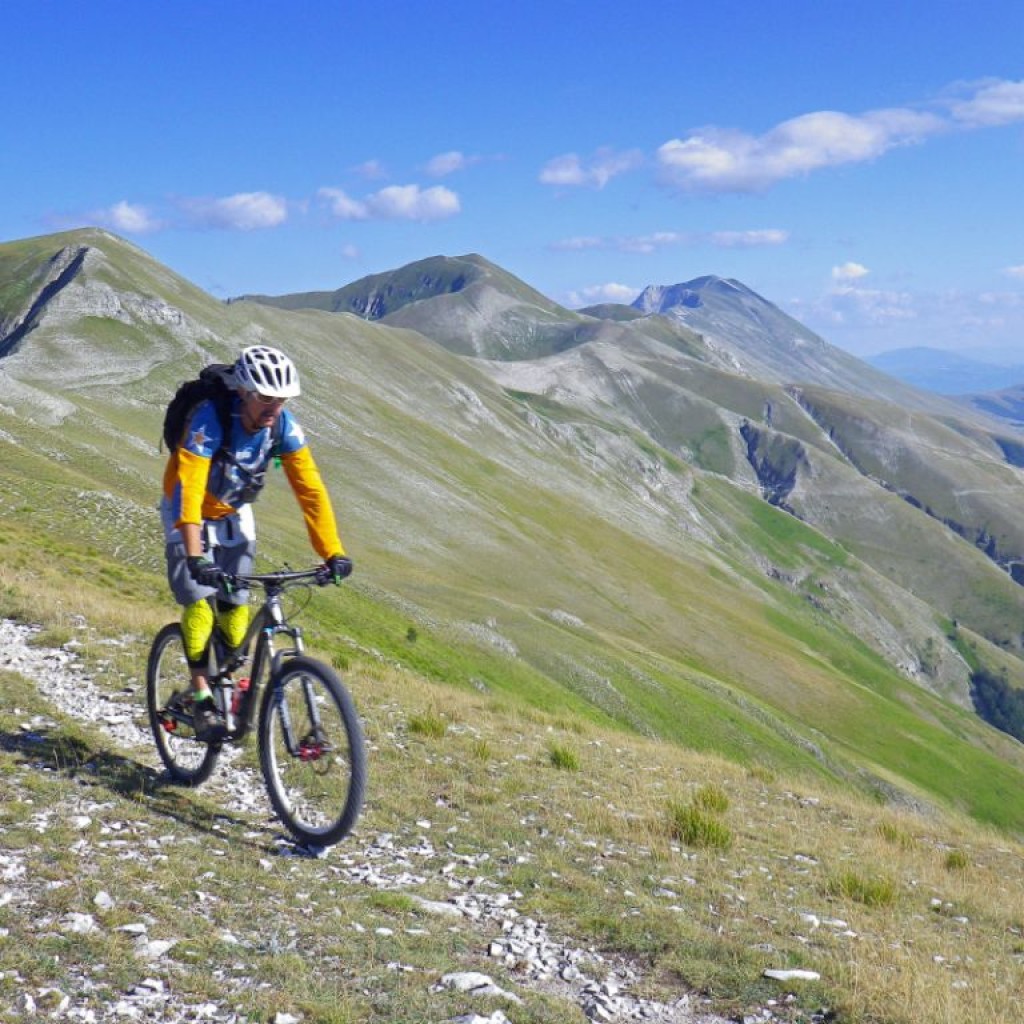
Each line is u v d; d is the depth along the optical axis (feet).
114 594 97.04
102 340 586.86
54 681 39.17
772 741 384.68
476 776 38.17
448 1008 17.46
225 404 22.70
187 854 22.90
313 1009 16.51
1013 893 41.55
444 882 25.18
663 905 26.20
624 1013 18.84
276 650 24.72
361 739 23.03
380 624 242.17
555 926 23.08
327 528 23.99
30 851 21.13
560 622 424.46
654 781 47.78
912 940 28.60
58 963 16.62
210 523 24.06
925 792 454.40
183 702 26.55
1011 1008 22.98
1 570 70.03
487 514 625.82
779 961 22.21
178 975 16.96
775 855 37.52
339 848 25.99
